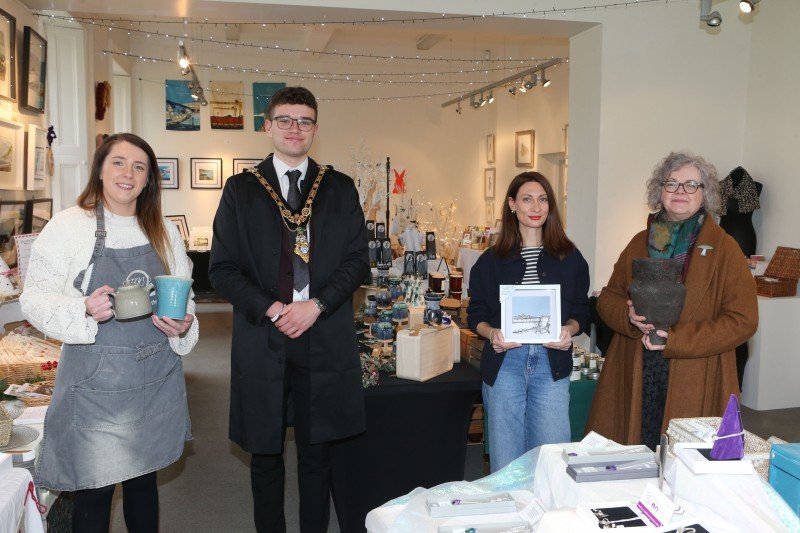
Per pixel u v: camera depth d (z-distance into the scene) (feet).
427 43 31.40
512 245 8.00
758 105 16.97
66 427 6.41
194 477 11.62
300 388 7.54
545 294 7.60
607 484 4.55
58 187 17.70
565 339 7.54
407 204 20.04
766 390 15.23
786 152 16.24
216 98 31.35
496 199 33.76
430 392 8.70
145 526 7.07
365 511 8.81
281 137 7.30
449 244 27.25
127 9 15.46
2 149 13.03
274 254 7.25
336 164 33.32
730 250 7.25
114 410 6.50
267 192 7.34
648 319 6.79
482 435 12.01
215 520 10.02
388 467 8.80
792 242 16.19
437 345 8.94
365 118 33.40
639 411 7.64
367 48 32.99
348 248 7.59
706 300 7.29
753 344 15.26
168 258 7.05
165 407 6.91
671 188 7.34
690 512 4.02
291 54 31.96
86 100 18.42
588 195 17.08
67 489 6.42
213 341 22.67
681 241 7.51
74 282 6.47
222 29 30.50
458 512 4.78
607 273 16.93
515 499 5.08
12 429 6.83
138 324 6.64
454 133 34.45
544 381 7.68
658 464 4.71
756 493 3.91
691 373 7.29
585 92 17.11
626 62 16.49
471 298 8.33
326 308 7.16
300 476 7.82
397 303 10.53
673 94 16.87
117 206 6.73
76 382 6.41
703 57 16.97
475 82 33.94
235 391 7.41
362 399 7.71
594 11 16.21
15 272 12.43
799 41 15.75
